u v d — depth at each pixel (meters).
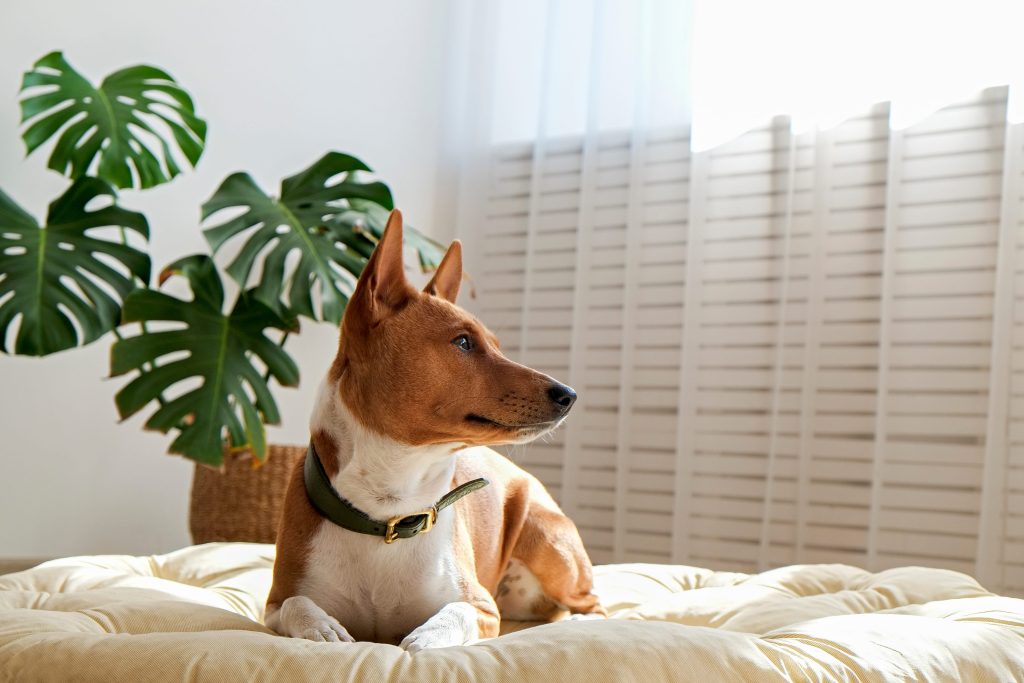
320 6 3.89
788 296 3.55
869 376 3.45
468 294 4.25
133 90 3.00
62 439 3.04
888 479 3.33
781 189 3.65
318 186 2.95
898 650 1.41
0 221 2.51
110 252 2.61
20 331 2.41
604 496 3.85
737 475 3.62
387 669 1.18
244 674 1.16
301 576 1.62
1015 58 3.18
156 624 1.54
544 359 4.06
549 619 2.21
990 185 3.32
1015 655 1.52
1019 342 3.12
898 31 3.43
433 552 1.63
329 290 2.71
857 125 3.55
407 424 1.54
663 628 1.33
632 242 3.84
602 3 4.04
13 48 2.92
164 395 3.33
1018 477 3.09
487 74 4.33
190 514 2.99
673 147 3.88
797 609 1.89
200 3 3.45
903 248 3.40
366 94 4.07
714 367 3.69
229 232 2.71
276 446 2.95
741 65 3.72
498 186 4.29
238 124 3.59
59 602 1.66
